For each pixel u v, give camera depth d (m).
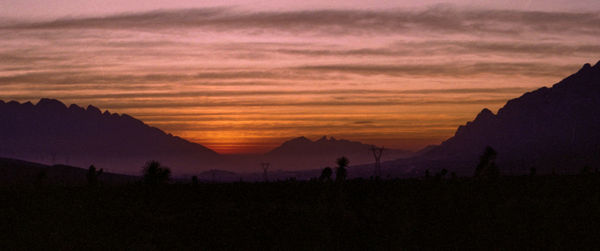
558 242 26.28
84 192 48.22
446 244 26.67
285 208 36.03
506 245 26.25
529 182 58.78
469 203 38.81
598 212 32.44
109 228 30.75
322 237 28.39
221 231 30.67
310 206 39.06
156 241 28.27
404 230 28.25
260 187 55.38
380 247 26.38
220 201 46.16
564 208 34.44
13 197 41.34
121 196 47.47
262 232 30.17
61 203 39.38
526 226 29.39
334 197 44.41
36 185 56.25
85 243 26.59
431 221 31.77
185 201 46.47
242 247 27.55
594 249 25.19
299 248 27.02
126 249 25.92
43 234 27.75
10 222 30.64
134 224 32.28
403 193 48.56
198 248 27.31
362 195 47.88
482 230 28.86
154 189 52.00
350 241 28.05
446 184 56.56
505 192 49.97
